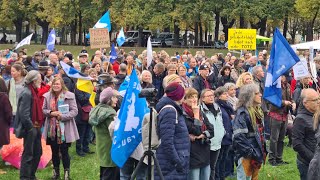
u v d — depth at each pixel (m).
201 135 6.94
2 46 51.66
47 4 51.59
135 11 46.94
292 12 45.97
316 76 12.69
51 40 18.75
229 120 8.37
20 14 57.19
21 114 7.97
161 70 12.16
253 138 7.16
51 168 9.93
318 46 22.28
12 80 10.41
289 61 8.23
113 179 7.50
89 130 11.27
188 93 6.95
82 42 59.66
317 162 5.46
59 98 8.54
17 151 9.90
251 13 44.62
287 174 9.65
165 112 6.06
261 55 17.22
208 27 56.38
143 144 6.32
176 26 50.25
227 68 13.45
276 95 8.38
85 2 51.88
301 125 6.51
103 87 8.98
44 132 8.58
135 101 6.27
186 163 6.27
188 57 19.14
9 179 9.06
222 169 8.60
